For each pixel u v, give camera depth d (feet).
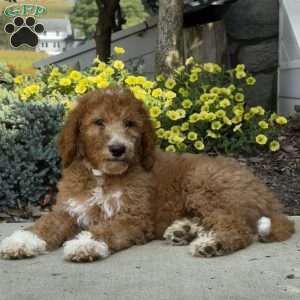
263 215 5.92
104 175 5.85
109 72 8.48
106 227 5.70
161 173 6.08
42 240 5.68
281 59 11.91
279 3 12.04
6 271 5.30
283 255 5.53
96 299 4.81
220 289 4.93
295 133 9.19
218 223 5.67
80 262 5.43
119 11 13.01
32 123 7.68
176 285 5.00
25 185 7.23
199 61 10.66
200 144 8.05
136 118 5.90
